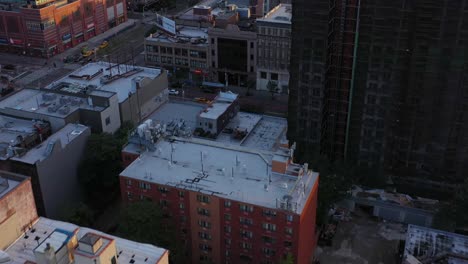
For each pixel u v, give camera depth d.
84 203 154.50
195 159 132.38
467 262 124.75
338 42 151.25
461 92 141.62
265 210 113.75
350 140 160.62
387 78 146.00
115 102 167.38
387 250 139.62
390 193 154.62
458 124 146.12
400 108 150.25
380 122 152.50
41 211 141.88
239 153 134.75
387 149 156.38
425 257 126.31
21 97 174.38
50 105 166.50
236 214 117.56
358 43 145.75
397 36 140.00
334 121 162.62
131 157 137.38
